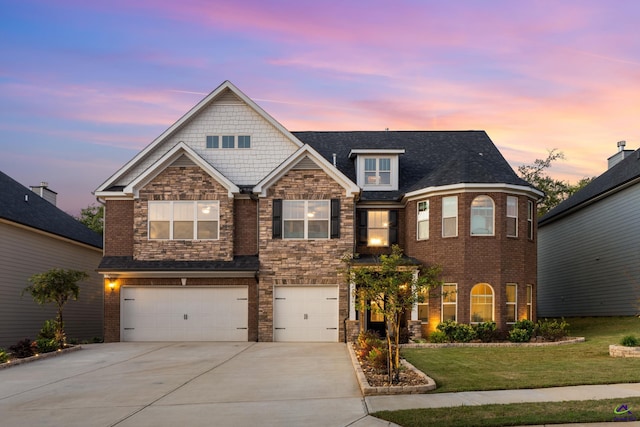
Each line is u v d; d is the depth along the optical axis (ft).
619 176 89.66
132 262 75.72
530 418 29.89
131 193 76.07
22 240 79.20
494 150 91.15
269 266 75.31
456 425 29.37
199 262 75.51
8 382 46.34
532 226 76.59
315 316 75.15
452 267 72.38
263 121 81.87
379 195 82.69
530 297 75.05
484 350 59.62
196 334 75.51
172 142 81.35
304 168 76.48
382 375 44.19
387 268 42.52
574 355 54.03
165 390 41.73
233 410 35.09
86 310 96.68
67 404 37.91
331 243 75.36
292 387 41.96
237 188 76.07
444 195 74.23
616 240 88.84
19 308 78.07
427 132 96.68
